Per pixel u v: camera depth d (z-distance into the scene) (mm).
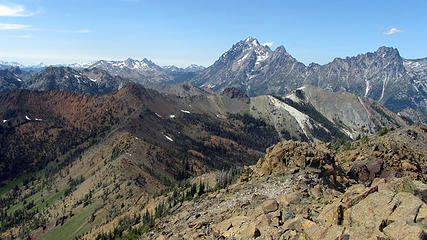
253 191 71812
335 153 111312
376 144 95250
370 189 38094
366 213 32594
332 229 32406
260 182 75188
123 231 142750
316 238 32656
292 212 43406
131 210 187375
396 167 86375
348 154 101875
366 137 117750
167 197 158500
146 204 182500
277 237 36969
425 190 37531
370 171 85125
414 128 114062
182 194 138625
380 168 85438
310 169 73062
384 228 29266
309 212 42812
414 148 96750
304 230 35094
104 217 192625
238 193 76125
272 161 82938
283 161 80938
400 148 92750
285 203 50719
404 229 27672
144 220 132750
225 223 49875
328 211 37875
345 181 75562
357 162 89125
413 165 87312
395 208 31391
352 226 32312
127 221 155125
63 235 194000
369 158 90625
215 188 116562
